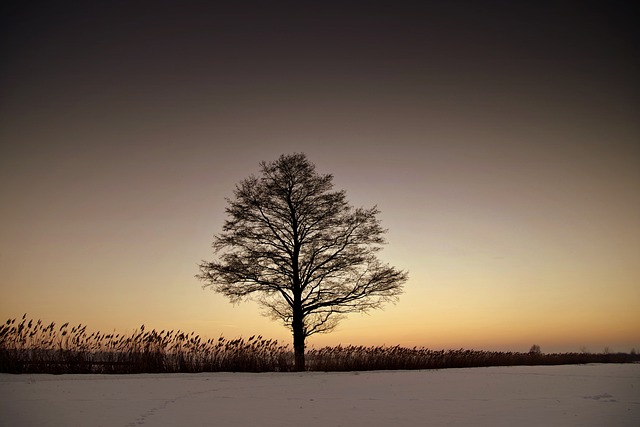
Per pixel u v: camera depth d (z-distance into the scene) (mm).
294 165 33031
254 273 31125
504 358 37719
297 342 30750
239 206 32562
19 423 9922
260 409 11992
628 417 10852
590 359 46188
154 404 12539
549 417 10852
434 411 11773
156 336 24500
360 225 32656
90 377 19984
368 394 15289
